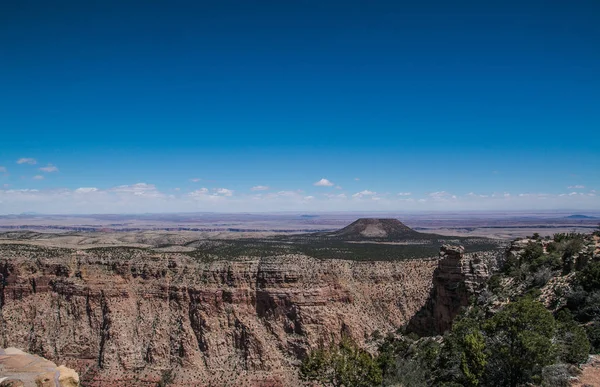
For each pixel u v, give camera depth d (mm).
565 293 56938
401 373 48875
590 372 37062
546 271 66250
